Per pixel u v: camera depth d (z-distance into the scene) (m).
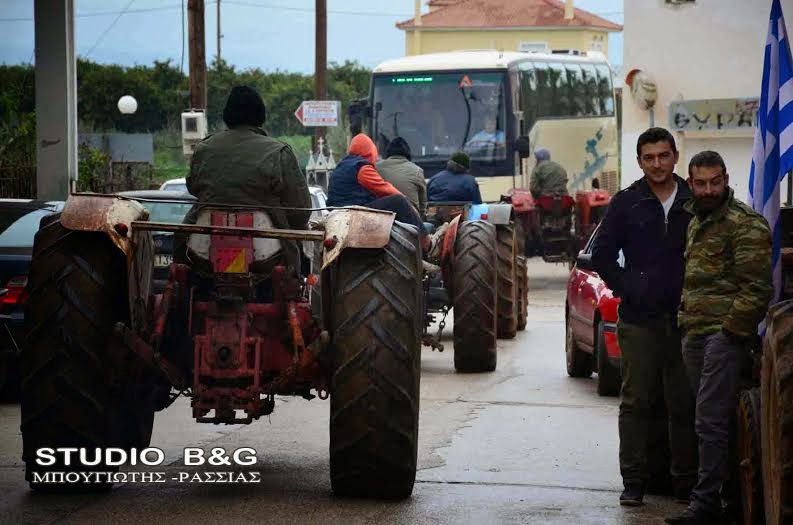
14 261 20.86
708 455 12.60
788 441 10.01
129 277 13.33
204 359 13.45
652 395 13.98
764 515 11.80
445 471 15.59
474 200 33.28
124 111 68.69
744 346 12.68
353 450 13.45
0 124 54.31
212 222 13.72
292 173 14.27
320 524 12.73
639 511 13.59
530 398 21.91
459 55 53.22
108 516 12.98
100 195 13.73
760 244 12.49
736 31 43.06
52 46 38.12
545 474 15.51
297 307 13.91
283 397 21.53
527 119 54.62
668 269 13.72
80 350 13.50
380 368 13.34
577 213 49.22
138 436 15.80
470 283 25.05
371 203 21.22
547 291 46.47
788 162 15.75
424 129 51.84
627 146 44.25
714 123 43.31
